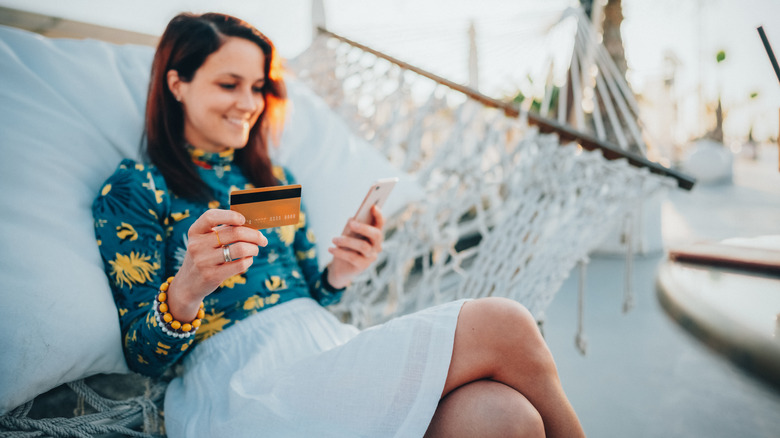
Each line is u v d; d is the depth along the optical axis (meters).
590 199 1.83
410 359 0.80
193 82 1.10
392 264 1.72
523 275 1.69
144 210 1.01
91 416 0.98
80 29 1.74
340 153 1.73
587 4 3.27
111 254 0.99
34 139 1.10
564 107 3.01
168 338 0.89
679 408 1.80
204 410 0.92
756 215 5.42
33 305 0.89
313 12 2.75
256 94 1.22
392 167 1.81
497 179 1.91
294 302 1.15
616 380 2.06
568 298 3.12
